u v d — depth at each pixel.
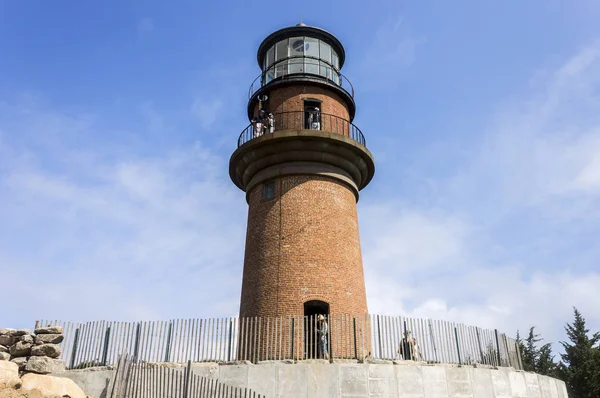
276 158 25.55
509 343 22.56
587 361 50.03
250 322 20.22
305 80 27.14
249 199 26.98
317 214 24.62
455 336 19.91
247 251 25.41
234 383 17.33
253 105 29.14
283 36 29.02
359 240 26.34
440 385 17.95
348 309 23.30
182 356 18.42
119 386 17.19
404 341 18.88
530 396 20.42
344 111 28.16
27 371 16.91
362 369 17.34
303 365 17.42
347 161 26.08
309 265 23.44
